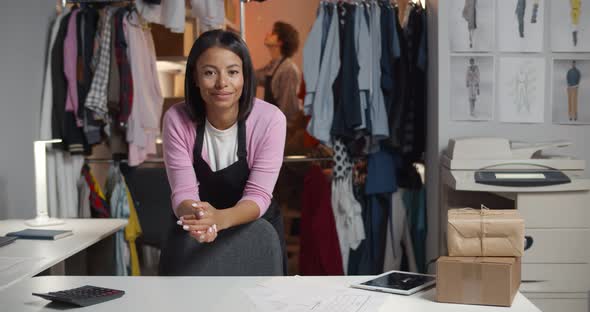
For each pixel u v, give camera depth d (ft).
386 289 4.91
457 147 9.55
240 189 6.54
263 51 14.10
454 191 10.14
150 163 13.05
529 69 10.48
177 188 6.16
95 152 12.77
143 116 11.68
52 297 4.68
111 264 9.39
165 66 13.47
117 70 11.34
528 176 8.96
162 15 11.45
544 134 10.54
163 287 5.12
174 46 12.73
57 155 11.87
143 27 11.74
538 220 8.87
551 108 10.51
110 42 11.39
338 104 11.35
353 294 4.84
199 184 6.56
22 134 11.00
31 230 8.26
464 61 10.53
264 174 6.26
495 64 10.50
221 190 6.53
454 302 4.60
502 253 4.69
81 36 11.53
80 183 11.91
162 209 11.44
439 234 10.59
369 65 11.30
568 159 9.27
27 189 11.17
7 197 10.43
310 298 4.74
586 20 10.39
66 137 11.65
